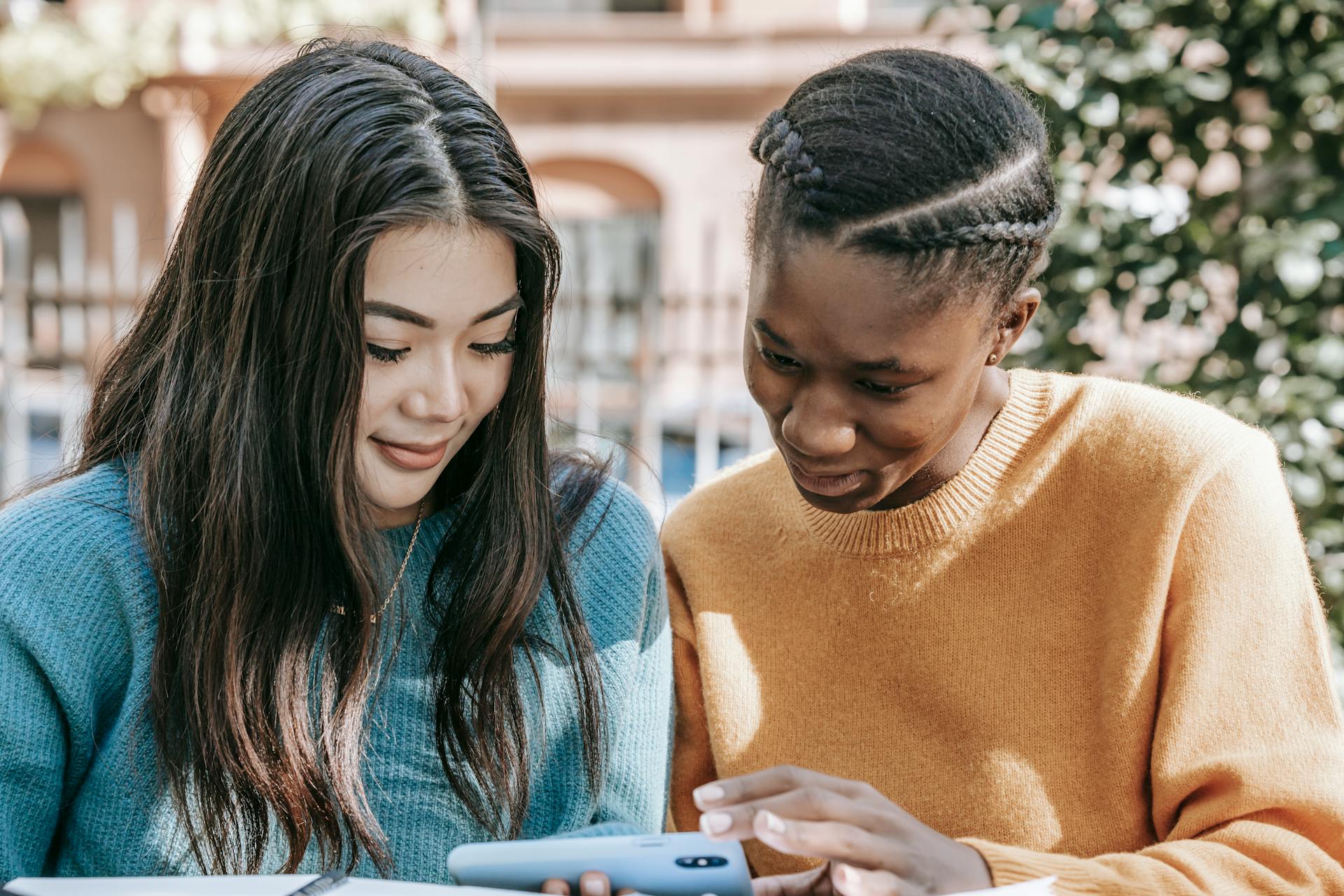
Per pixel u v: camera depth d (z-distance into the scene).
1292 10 2.71
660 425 6.84
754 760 1.52
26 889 1.10
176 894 1.09
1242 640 1.29
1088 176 2.87
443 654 1.44
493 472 1.44
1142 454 1.37
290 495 1.35
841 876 1.13
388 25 10.29
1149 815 1.38
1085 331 3.54
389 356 1.29
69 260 6.76
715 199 11.32
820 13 11.04
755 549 1.56
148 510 1.35
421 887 1.11
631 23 11.09
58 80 10.77
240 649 1.34
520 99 11.30
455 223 1.25
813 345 1.17
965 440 1.43
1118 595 1.37
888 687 1.47
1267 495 1.33
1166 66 2.75
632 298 6.25
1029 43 2.73
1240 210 2.91
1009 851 1.20
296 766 1.34
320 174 1.26
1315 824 1.23
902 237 1.12
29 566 1.32
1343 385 2.78
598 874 1.15
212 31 10.77
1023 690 1.41
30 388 6.54
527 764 1.46
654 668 1.55
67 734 1.35
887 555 1.45
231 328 1.33
